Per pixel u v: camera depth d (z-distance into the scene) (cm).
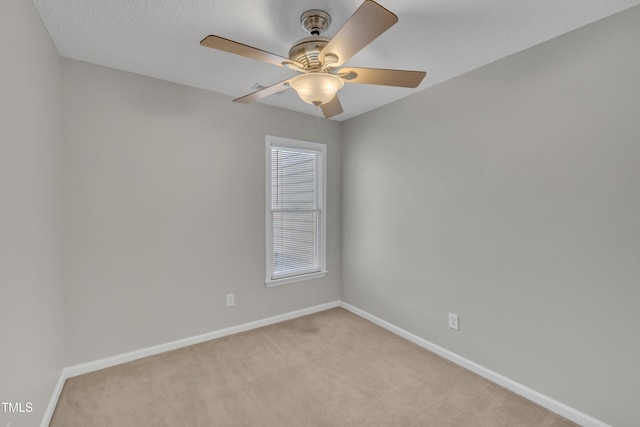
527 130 206
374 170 332
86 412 189
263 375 233
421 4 162
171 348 269
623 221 167
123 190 245
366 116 340
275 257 335
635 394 165
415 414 191
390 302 315
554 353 195
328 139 367
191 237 278
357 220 356
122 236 245
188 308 278
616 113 168
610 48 170
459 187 249
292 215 347
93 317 235
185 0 159
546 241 198
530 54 204
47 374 181
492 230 227
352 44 139
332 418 187
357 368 244
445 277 261
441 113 262
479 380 229
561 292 192
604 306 175
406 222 296
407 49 208
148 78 254
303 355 264
